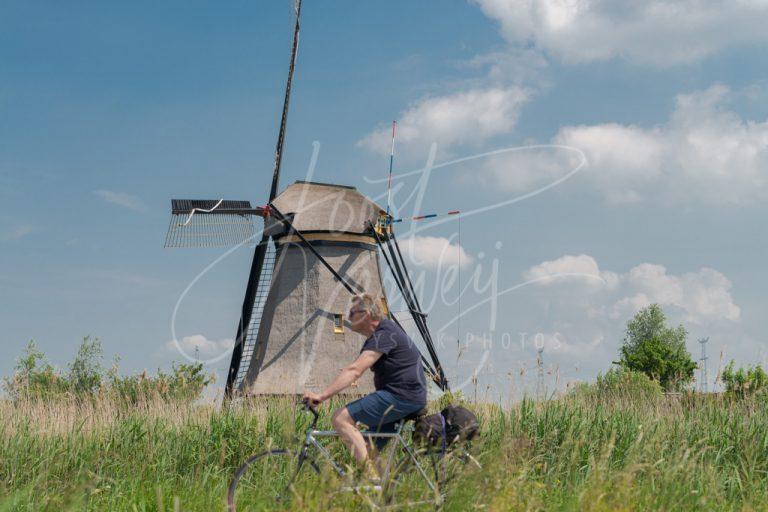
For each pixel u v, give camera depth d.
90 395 14.43
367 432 5.64
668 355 34.03
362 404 5.59
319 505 4.62
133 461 8.70
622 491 4.99
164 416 10.40
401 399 5.60
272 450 5.49
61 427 9.64
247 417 9.86
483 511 4.93
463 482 5.12
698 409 9.70
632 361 34.47
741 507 6.18
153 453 8.95
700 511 5.51
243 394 13.05
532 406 9.11
